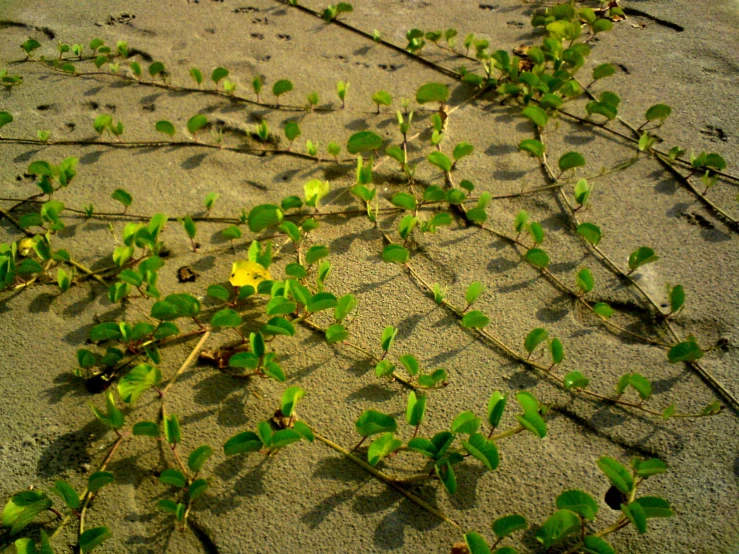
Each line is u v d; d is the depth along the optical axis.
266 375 1.07
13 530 0.89
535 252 1.17
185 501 0.95
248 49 1.76
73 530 0.92
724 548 0.91
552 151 1.46
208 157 1.45
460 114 1.57
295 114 1.56
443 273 1.23
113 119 1.53
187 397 1.05
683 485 0.97
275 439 0.93
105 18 1.87
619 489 0.92
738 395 1.05
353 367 1.09
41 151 1.45
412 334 1.14
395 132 1.51
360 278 1.22
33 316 1.15
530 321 1.15
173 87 1.63
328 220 1.33
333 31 1.83
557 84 1.55
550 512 0.94
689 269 1.23
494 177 1.41
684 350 1.04
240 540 0.92
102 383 1.06
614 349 1.12
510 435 1.01
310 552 0.91
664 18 1.86
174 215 1.32
